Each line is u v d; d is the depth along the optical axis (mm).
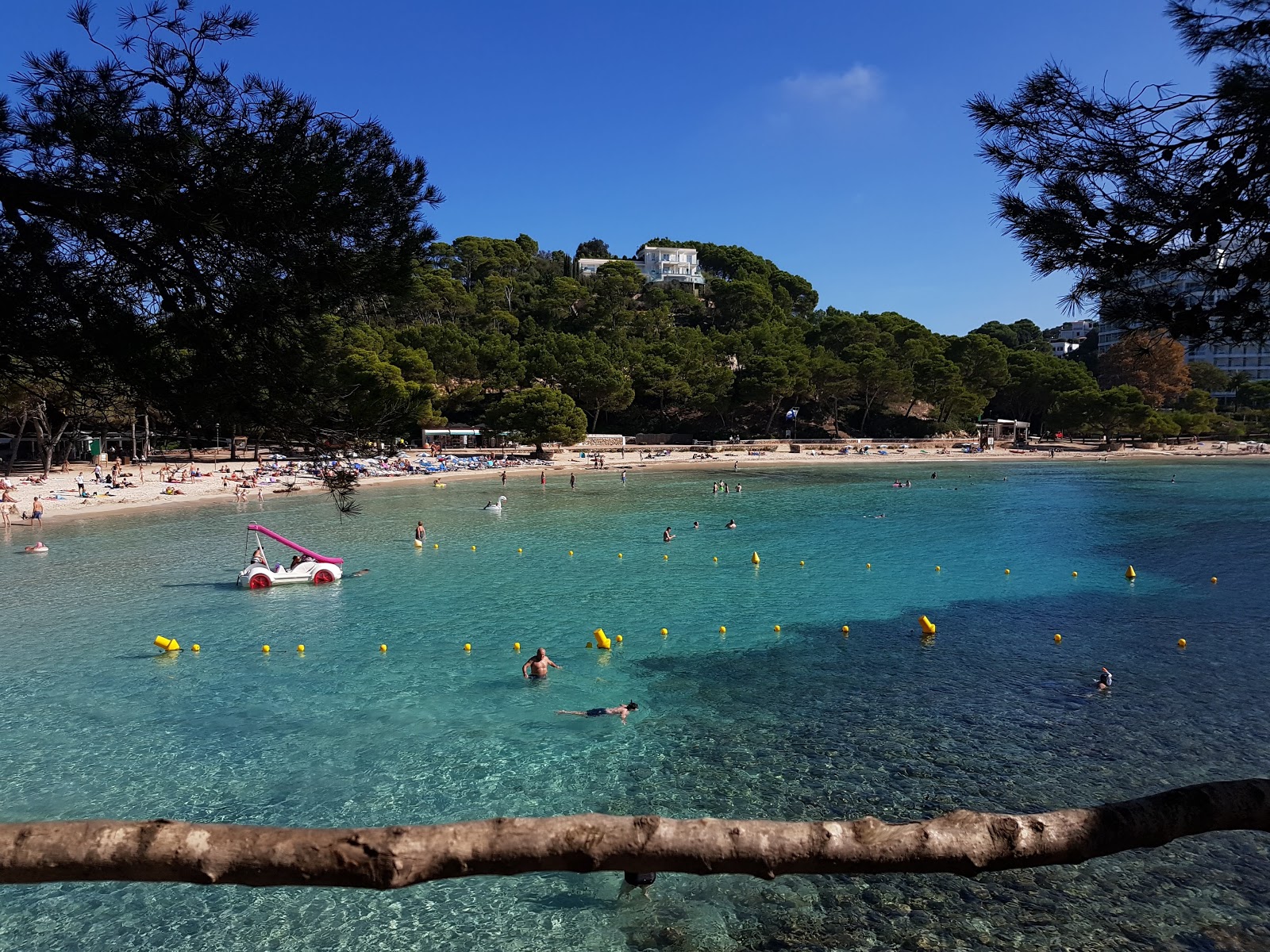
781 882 10984
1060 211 5684
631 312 119812
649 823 2713
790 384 97688
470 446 94438
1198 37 5051
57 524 44531
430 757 14609
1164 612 24188
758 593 27484
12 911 10414
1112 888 10656
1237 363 155500
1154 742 14805
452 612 25031
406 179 7039
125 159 5863
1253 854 11352
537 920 10227
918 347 110250
